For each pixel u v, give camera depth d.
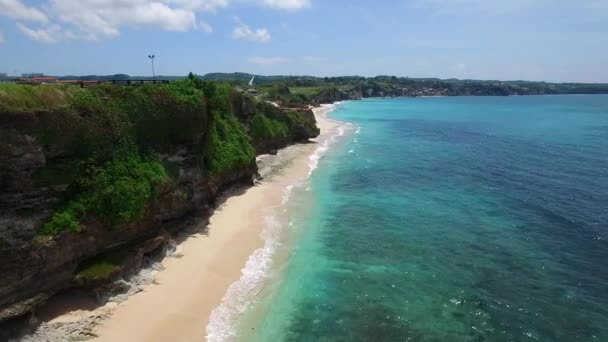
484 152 66.75
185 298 21.77
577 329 20.34
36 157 19.00
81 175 21.30
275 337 19.38
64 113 20.50
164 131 28.31
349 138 82.12
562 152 66.19
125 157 24.12
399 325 20.56
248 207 35.91
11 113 18.03
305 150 65.69
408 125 109.38
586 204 38.84
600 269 26.38
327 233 31.62
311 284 24.11
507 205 38.75
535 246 29.70
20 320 18.22
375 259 27.50
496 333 20.02
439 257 27.92
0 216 17.80
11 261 17.78
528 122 116.06
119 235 22.70
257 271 25.17
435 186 45.44
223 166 36.19
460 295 23.23
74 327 18.80
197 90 32.53
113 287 21.05
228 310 21.17
